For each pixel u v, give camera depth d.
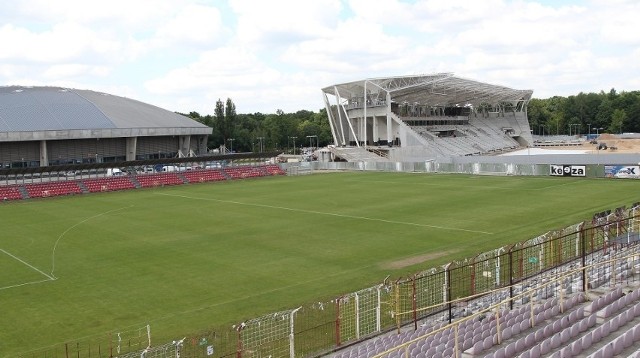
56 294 37.84
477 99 191.88
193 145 153.38
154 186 104.69
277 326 30.53
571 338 21.84
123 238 55.28
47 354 28.14
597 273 30.73
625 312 22.55
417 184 96.00
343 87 158.50
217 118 199.12
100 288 38.88
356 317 29.81
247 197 85.25
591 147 187.62
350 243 50.66
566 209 64.75
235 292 37.19
